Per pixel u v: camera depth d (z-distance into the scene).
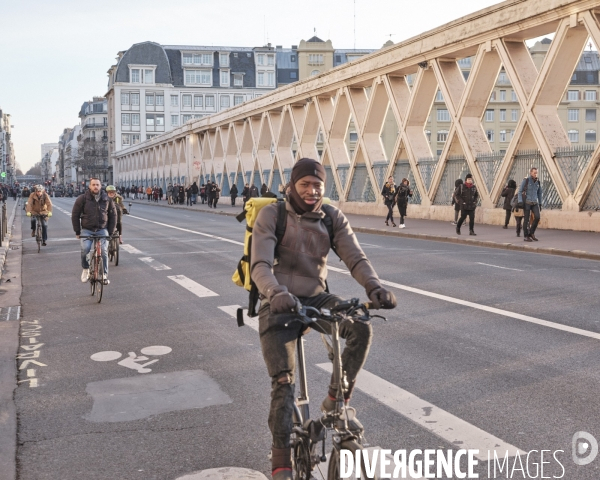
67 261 16.30
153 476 4.11
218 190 52.16
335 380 3.48
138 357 6.95
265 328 3.64
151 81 117.75
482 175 27.12
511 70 25.09
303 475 3.59
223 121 60.38
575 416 4.95
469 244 19.53
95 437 4.75
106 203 10.90
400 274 12.70
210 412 5.21
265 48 120.38
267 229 3.71
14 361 6.84
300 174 3.75
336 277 12.54
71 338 7.90
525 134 24.91
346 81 37.31
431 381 5.87
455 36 27.47
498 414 5.02
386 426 4.82
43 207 19.14
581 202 22.05
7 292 11.55
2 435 4.79
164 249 18.58
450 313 8.85
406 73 33.19
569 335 7.48
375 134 36.31
